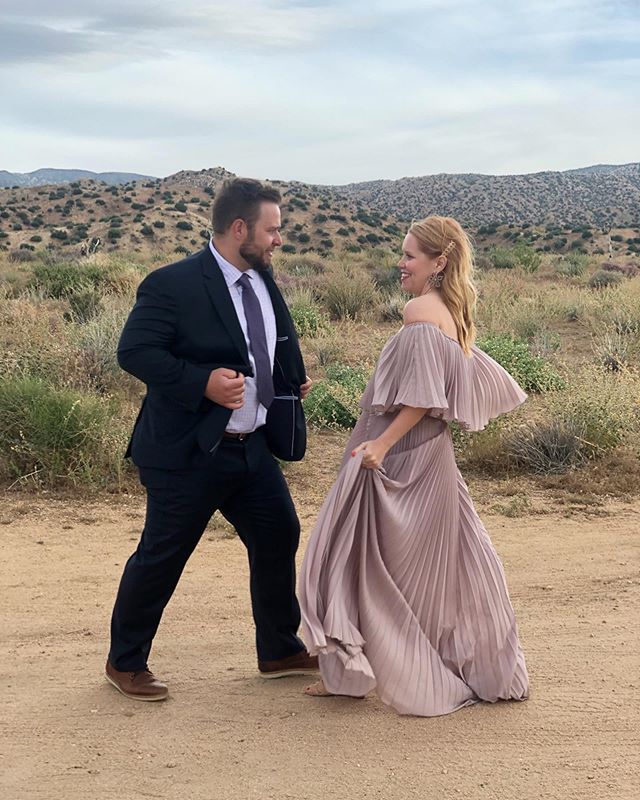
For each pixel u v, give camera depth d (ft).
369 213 271.49
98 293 54.90
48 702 13.43
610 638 16.07
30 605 17.46
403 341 13.23
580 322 57.72
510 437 29.07
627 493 26.21
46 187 303.07
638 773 11.67
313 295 65.62
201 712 13.16
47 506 23.72
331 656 13.17
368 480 13.02
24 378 28.68
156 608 13.46
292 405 13.65
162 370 12.35
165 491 13.00
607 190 444.14
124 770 11.60
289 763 11.78
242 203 12.59
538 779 11.50
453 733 12.55
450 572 13.43
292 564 14.05
